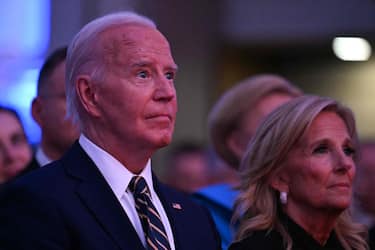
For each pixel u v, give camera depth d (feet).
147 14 62.08
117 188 22.81
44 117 28.94
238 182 28.89
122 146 22.88
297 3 72.33
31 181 22.26
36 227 21.47
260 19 72.64
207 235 24.62
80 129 23.65
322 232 25.31
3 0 55.57
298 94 33.06
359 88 83.15
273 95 32.63
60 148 29.04
